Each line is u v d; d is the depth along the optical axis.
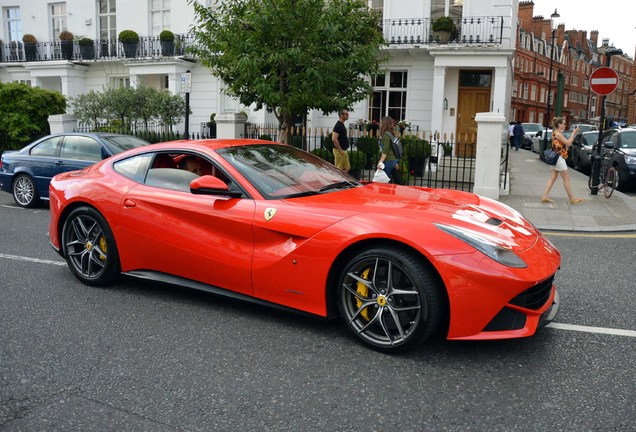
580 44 78.88
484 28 17.11
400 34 17.86
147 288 4.90
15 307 4.40
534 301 3.38
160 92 18.95
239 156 4.42
